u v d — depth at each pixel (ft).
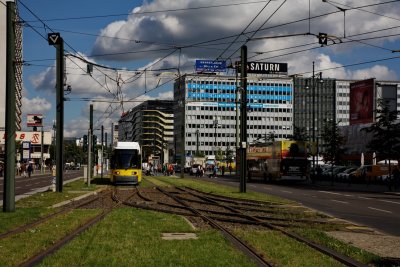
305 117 554.05
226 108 537.65
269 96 501.97
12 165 65.92
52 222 53.42
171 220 56.29
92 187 134.62
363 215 68.95
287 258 33.37
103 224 51.39
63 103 113.80
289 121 551.59
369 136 271.90
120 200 89.20
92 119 175.22
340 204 88.74
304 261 32.42
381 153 154.40
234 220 56.29
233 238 42.42
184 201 88.33
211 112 533.96
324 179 221.87
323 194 119.65
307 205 85.87
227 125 538.06
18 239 41.04
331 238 43.19
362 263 32.40
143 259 32.01
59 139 113.39
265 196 102.83
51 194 103.96
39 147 499.92
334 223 56.59
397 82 506.89
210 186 143.74
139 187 139.54
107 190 125.29
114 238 41.16
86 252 34.24
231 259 32.30
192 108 528.22
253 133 546.26
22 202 82.89
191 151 526.57
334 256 34.09
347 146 297.74
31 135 424.46
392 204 89.56
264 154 193.88
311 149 191.11
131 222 53.57
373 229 52.90
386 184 176.35
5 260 31.81
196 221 56.90
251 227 51.80
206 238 42.06
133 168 149.89
